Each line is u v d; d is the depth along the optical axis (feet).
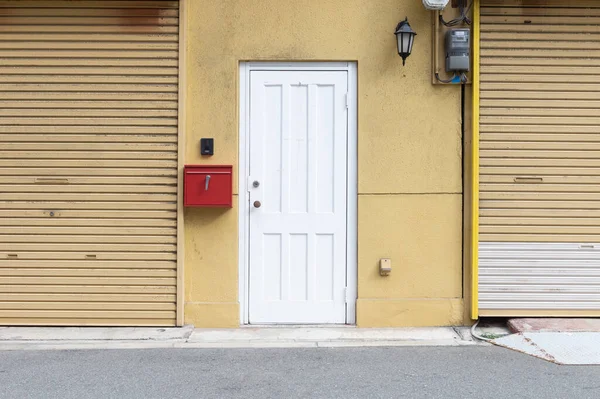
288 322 22.26
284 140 22.20
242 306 22.25
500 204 21.86
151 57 21.77
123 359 19.19
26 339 21.02
